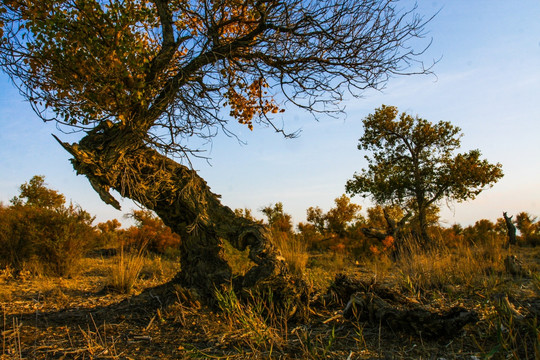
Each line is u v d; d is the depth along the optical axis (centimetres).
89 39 399
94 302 552
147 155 453
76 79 411
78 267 884
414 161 2236
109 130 437
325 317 401
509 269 668
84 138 438
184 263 475
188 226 438
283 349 313
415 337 337
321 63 471
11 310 479
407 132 2247
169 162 471
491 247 838
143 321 395
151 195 444
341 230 2025
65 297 579
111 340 343
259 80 524
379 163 2319
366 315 383
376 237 1388
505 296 388
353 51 458
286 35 459
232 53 462
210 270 449
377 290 437
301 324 383
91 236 965
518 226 1997
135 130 420
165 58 445
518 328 324
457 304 413
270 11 453
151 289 476
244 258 562
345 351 308
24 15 399
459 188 2153
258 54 475
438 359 287
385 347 317
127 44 407
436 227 1403
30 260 849
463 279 577
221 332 357
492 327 347
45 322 410
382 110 2269
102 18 411
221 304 400
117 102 407
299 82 481
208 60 454
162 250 1431
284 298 399
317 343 325
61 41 413
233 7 480
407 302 432
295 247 929
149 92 435
